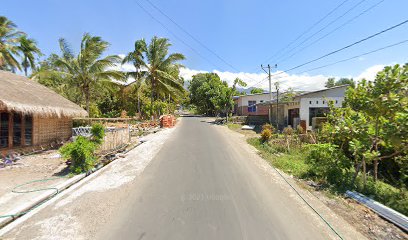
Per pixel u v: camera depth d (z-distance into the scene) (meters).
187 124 27.81
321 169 6.93
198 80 60.00
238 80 28.45
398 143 5.25
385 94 5.57
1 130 9.59
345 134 6.57
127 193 5.54
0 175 6.97
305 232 3.97
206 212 4.60
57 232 3.83
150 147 11.86
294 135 12.57
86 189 5.80
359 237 3.90
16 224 4.09
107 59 20.45
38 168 7.80
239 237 3.76
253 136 17.05
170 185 6.12
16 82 11.56
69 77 20.62
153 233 3.83
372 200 5.18
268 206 4.95
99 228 3.96
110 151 10.18
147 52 26.88
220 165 8.26
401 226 4.23
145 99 30.98
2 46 22.12
